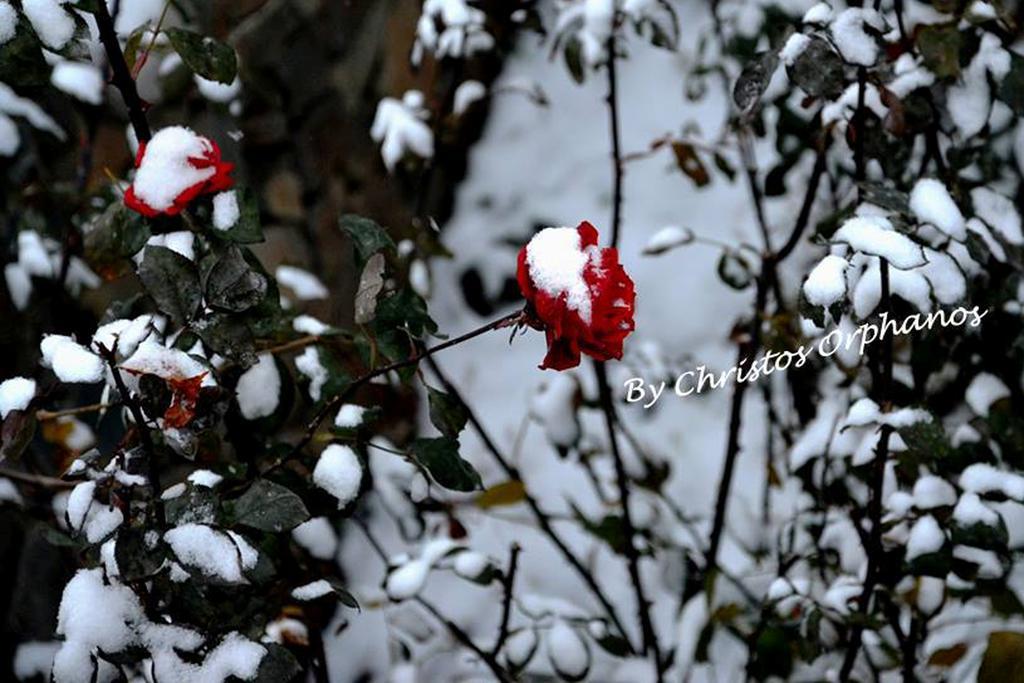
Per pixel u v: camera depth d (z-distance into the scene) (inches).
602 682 109.7
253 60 118.9
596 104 143.1
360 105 123.3
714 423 125.3
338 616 112.7
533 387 128.6
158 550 82.9
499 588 113.5
